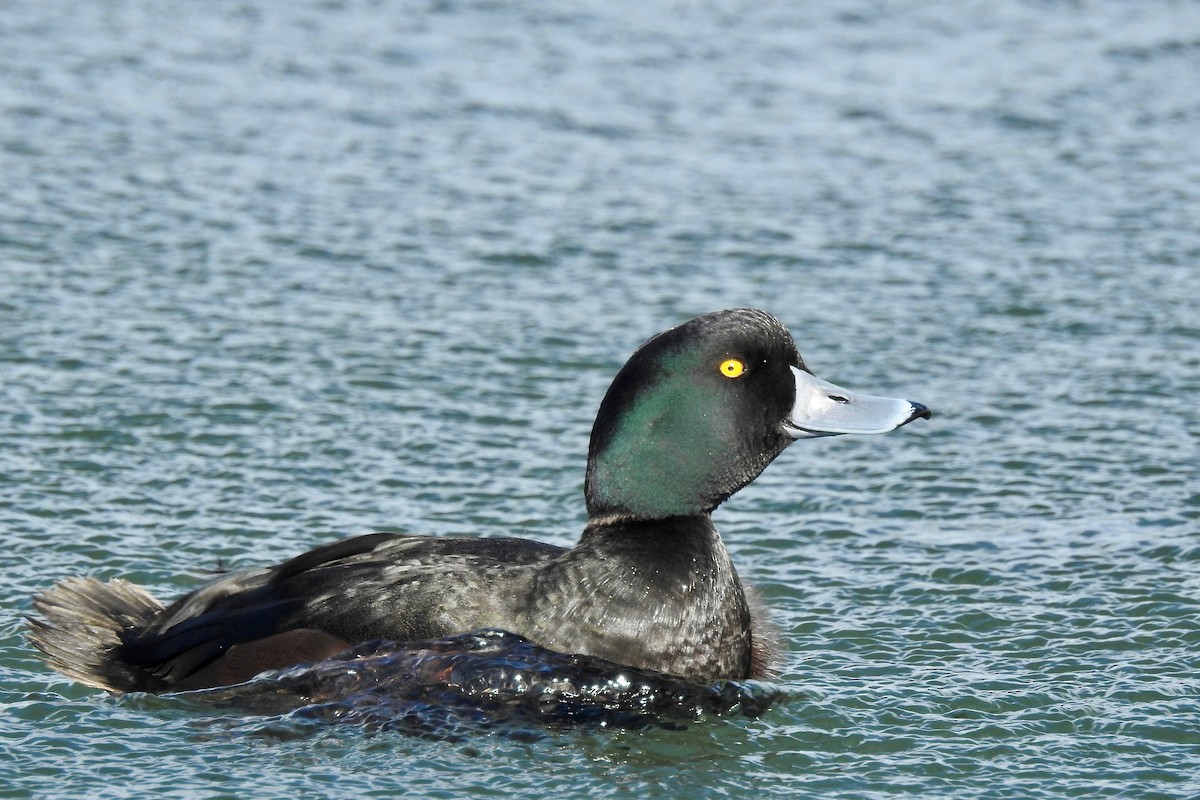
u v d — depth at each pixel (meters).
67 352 14.14
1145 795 8.22
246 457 12.58
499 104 20.56
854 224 17.62
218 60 21.47
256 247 16.56
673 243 17.08
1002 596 10.77
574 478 12.49
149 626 9.43
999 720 9.05
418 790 8.05
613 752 8.55
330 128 19.62
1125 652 9.95
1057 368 14.55
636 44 22.66
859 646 10.06
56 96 19.95
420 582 9.09
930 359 14.66
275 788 8.01
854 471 12.84
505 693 8.79
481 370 14.24
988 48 22.77
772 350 9.23
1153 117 20.64
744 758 8.57
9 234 16.39
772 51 22.53
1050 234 17.45
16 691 9.03
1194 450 13.01
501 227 17.28
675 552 9.12
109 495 11.87
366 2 23.89
